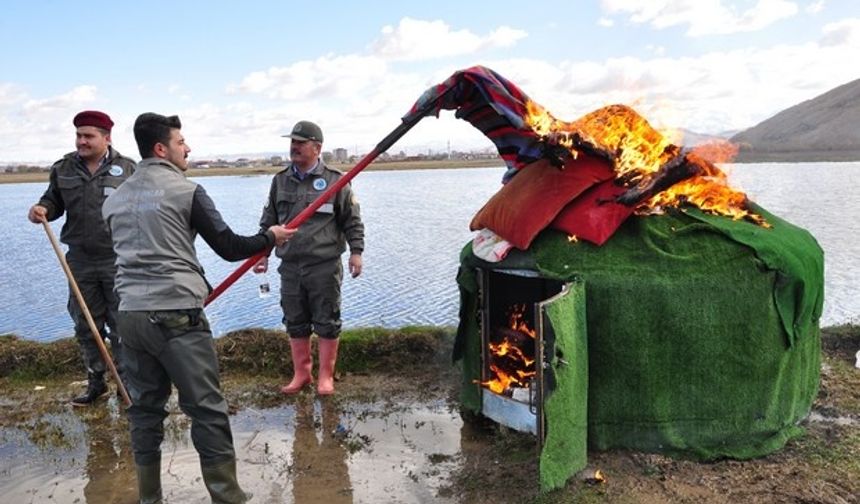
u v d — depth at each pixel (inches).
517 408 170.6
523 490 144.5
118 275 135.9
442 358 230.1
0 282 534.6
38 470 165.9
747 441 153.9
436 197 1213.1
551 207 155.6
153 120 136.4
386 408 198.5
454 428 183.0
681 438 152.8
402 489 150.8
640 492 139.1
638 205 153.2
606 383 152.5
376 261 564.7
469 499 144.2
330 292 204.8
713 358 149.2
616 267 149.4
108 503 149.8
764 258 149.3
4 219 1108.5
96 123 187.0
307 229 200.2
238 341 238.5
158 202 131.2
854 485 139.3
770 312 149.9
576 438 144.7
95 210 190.4
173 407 202.4
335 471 160.9
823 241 538.0
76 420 195.0
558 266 152.0
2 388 223.5
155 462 142.3
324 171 201.8
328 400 205.6
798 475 143.7
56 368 233.9
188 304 132.6
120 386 192.7
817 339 175.8
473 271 175.2
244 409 200.8
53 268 605.0
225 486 138.9
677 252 150.9
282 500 147.6
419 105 165.9
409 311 398.0
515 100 158.7
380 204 1096.8
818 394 188.9
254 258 157.4
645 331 148.2
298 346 210.4
